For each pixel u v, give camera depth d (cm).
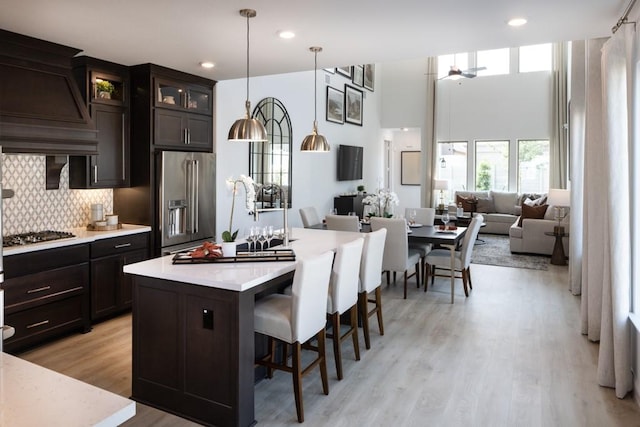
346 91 978
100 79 457
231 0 292
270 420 276
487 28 346
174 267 297
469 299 538
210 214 548
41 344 392
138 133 482
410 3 295
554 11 308
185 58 443
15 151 357
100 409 113
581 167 546
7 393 121
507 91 1103
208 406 271
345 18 326
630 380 305
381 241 401
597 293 395
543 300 532
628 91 294
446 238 534
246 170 636
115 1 292
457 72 898
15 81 365
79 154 407
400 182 1302
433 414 283
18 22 335
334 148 930
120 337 409
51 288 388
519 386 320
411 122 1184
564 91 1038
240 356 260
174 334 280
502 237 1030
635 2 281
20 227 417
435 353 378
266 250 356
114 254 443
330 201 919
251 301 268
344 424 272
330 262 302
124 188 493
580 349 386
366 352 381
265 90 681
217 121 572
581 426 270
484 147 1145
